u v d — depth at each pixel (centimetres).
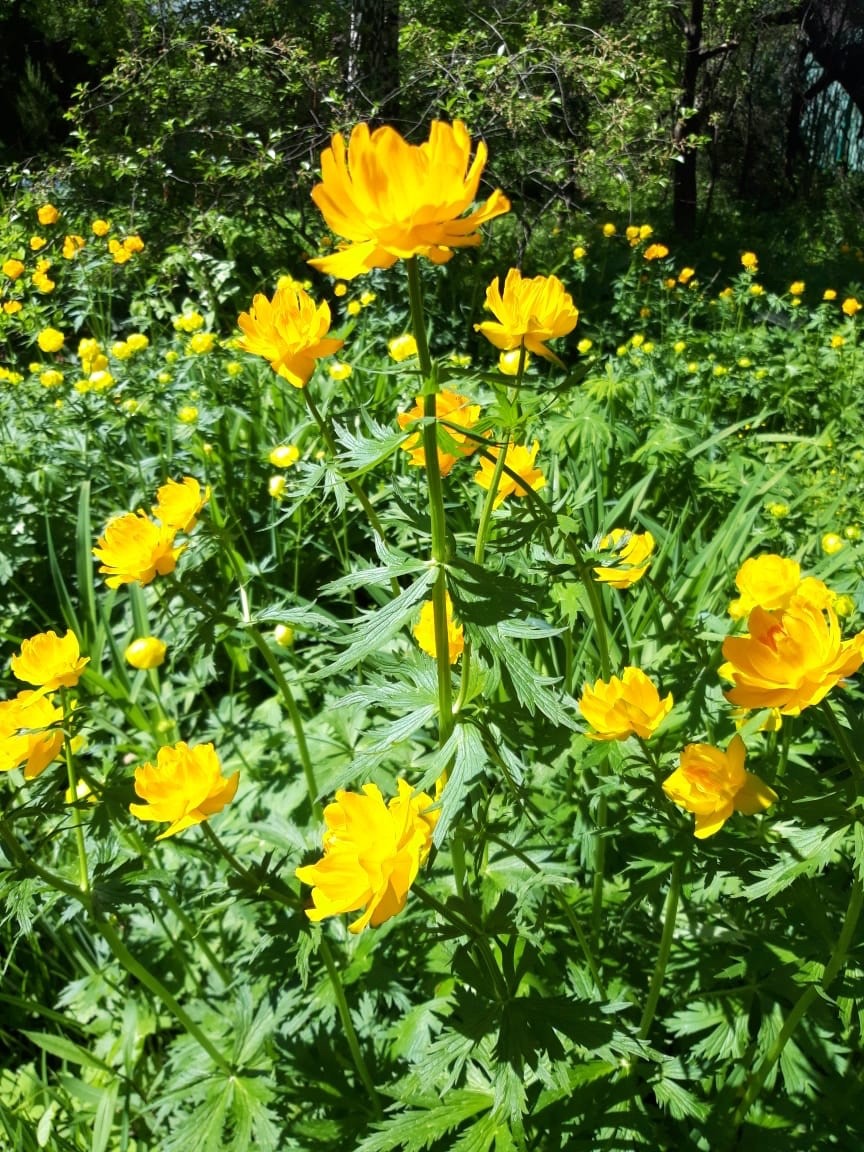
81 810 144
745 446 414
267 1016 179
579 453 346
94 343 366
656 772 128
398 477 207
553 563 150
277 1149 167
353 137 94
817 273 1138
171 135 682
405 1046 176
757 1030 171
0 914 208
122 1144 183
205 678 291
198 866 227
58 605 345
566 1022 127
